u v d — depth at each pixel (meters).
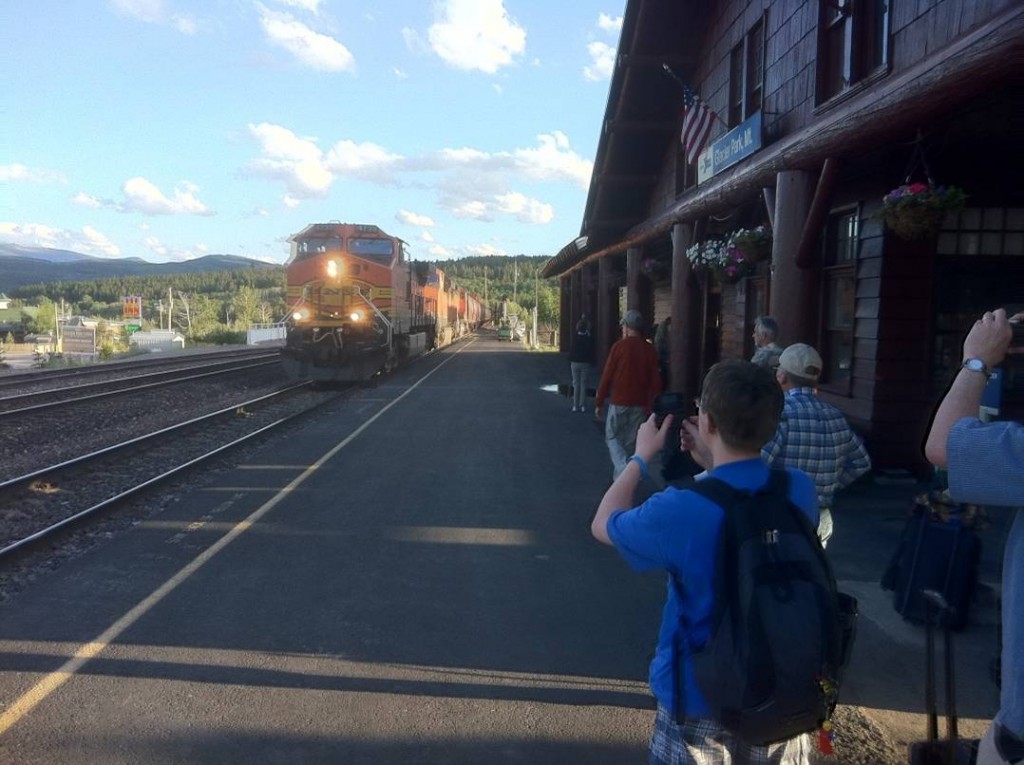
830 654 2.03
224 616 5.14
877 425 8.22
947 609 3.01
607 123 14.11
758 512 2.12
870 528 6.87
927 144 7.20
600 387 8.20
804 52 8.98
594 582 5.80
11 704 4.03
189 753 3.62
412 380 21.88
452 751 3.67
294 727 3.85
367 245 22.62
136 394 18.53
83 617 5.12
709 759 2.21
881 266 8.09
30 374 23.06
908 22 6.91
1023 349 2.19
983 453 1.96
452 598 5.48
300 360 19.78
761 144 9.38
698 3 12.31
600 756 3.64
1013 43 4.42
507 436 12.12
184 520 7.37
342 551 6.46
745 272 10.20
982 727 3.85
